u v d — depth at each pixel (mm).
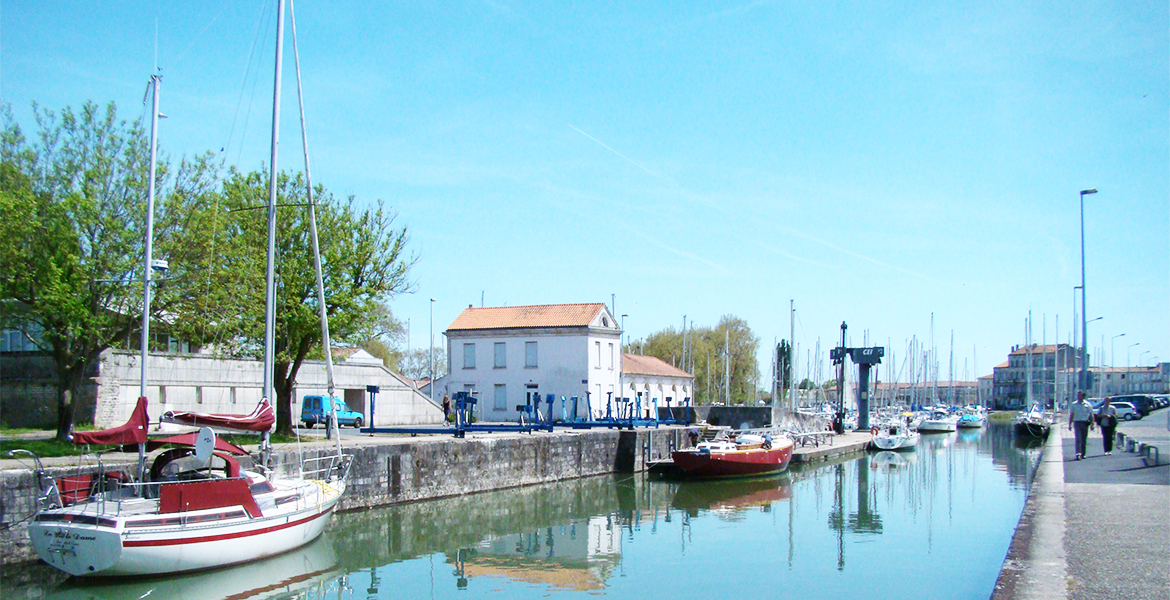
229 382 40844
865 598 18312
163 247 25438
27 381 34719
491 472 34781
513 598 18656
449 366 65000
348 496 27875
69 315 23562
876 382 97875
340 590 19297
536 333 62688
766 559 22469
